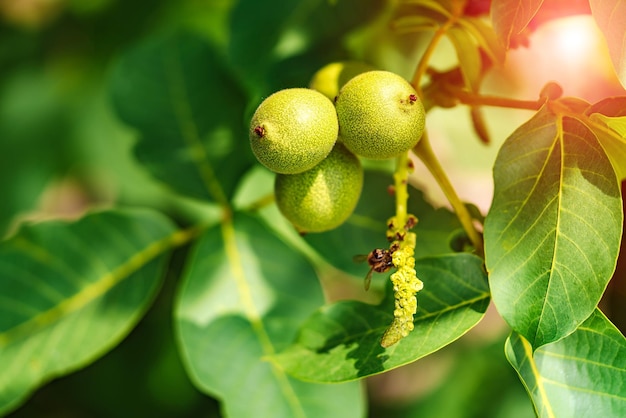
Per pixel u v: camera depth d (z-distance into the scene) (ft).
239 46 1.92
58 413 2.29
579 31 1.94
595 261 1.43
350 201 1.60
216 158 1.93
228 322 1.80
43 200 2.45
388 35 2.00
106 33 2.39
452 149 2.11
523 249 1.45
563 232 1.45
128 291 1.85
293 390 1.75
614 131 1.48
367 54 2.00
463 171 2.12
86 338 1.82
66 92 2.44
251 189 2.00
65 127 2.42
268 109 1.51
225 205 1.90
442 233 1.74
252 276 1.83
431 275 1.52
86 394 2.30
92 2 2.39
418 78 1.61
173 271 2.23
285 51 1.91
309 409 1.74
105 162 2.37
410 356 1.47
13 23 2.46
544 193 1.46
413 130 1.51
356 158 1.59
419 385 2.26
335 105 1.53
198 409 2.31
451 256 1.52
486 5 1.66
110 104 1.95
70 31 2.43
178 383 2.31
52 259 1.84
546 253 1.45
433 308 1.51
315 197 1.58
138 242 1.88
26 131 2.43
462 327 1.48
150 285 1.86
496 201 1.47
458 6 1.65
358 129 1.51
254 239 1.86
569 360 1.49
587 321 1.49
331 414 1.74
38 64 2.46
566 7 1.61
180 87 1.95
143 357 2.30
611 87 1.97
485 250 1.46
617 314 1.90
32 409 2.28
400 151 1.53
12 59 2.47
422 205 1.76
